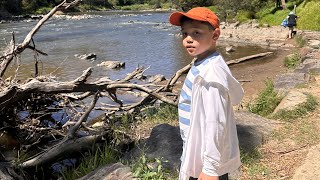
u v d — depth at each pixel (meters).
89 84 5.85
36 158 5.17
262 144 5.04
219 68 2.13
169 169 4.34
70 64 16.88
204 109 2.13
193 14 2.15
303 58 12.52
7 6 55.62
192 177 2.41
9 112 6.10
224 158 2.18
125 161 4.79
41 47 22.42
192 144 2.26
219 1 36.38
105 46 22.91
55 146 5.42
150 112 7.26
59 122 7.21
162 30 32.09
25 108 6.58
